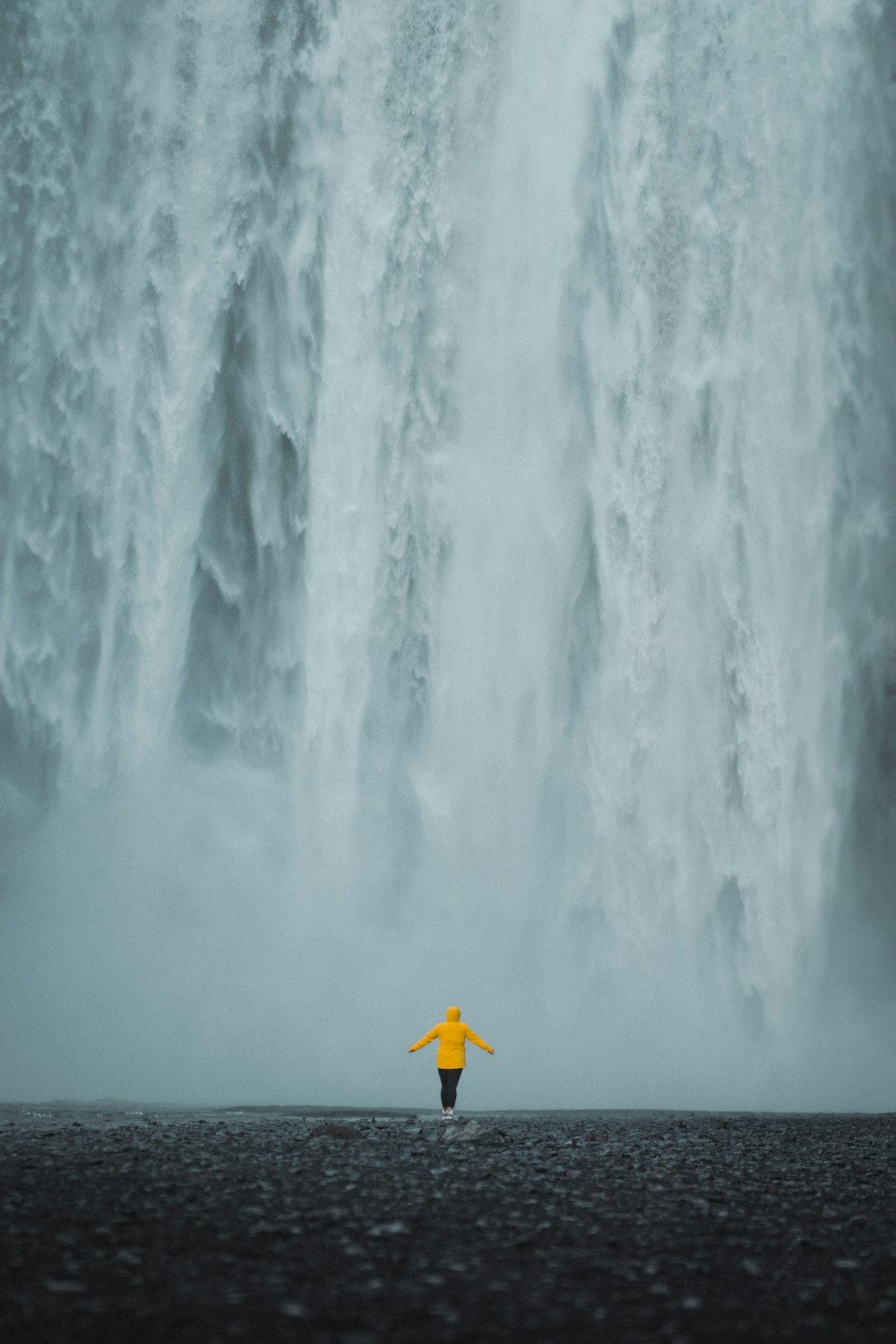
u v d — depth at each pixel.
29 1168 12.55
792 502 40.81
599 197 41.62
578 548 40.66
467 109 41.81
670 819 39.19
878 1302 8.01
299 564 40.06
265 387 40.47
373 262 41.19
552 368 41.25
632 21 42.09
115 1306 7.36
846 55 41.78
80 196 40.09
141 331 39.97
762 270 41.25
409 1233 9.72
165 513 39.62
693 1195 12.02
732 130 41.53
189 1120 20.70
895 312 41.78
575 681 40.09
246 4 41.56
